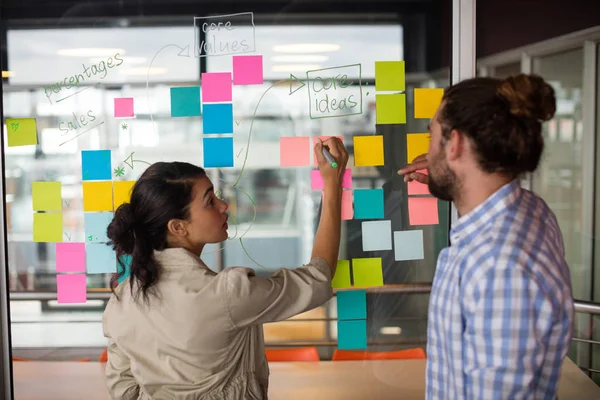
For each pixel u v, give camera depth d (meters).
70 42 1.67
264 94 1.66
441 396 1.05
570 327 0.96
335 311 1.73
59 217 1.69
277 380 1.73
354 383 1.73
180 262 1.22
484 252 0.95
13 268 1.71
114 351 1.31
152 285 1.19
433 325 1.07
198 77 1.66
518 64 1.74
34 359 1.73
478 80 1.00
